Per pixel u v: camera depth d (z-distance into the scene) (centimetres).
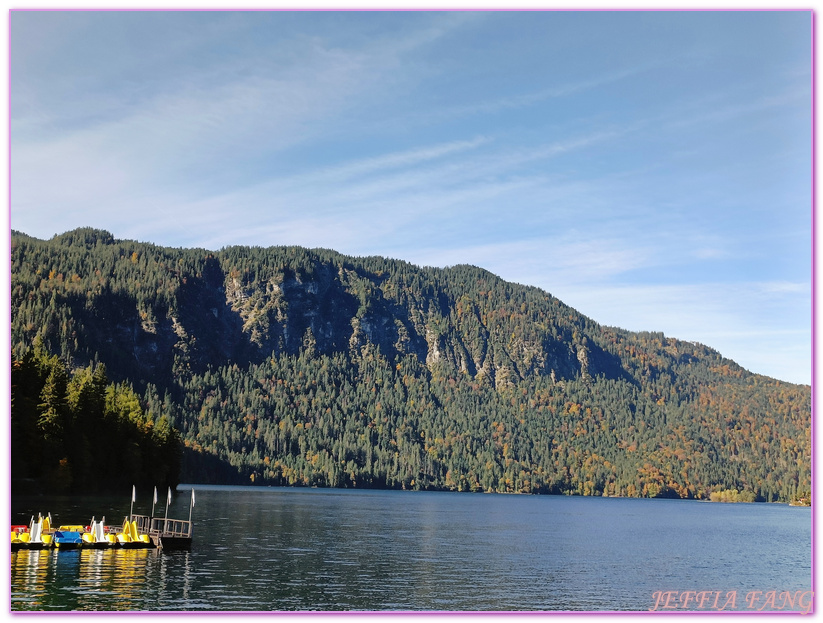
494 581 7025
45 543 7112
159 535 7844
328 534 10750
